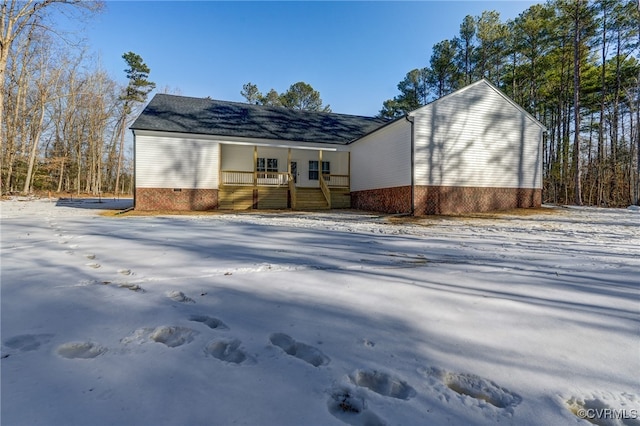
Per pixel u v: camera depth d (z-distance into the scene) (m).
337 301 2.63
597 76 21.02
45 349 1.74
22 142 23.11
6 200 16.94
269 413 1.28
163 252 4.56
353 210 15.35
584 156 26.12
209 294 2.75
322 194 16.72
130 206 15.67
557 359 1.76
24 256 4.13
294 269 3.70
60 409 1.26
